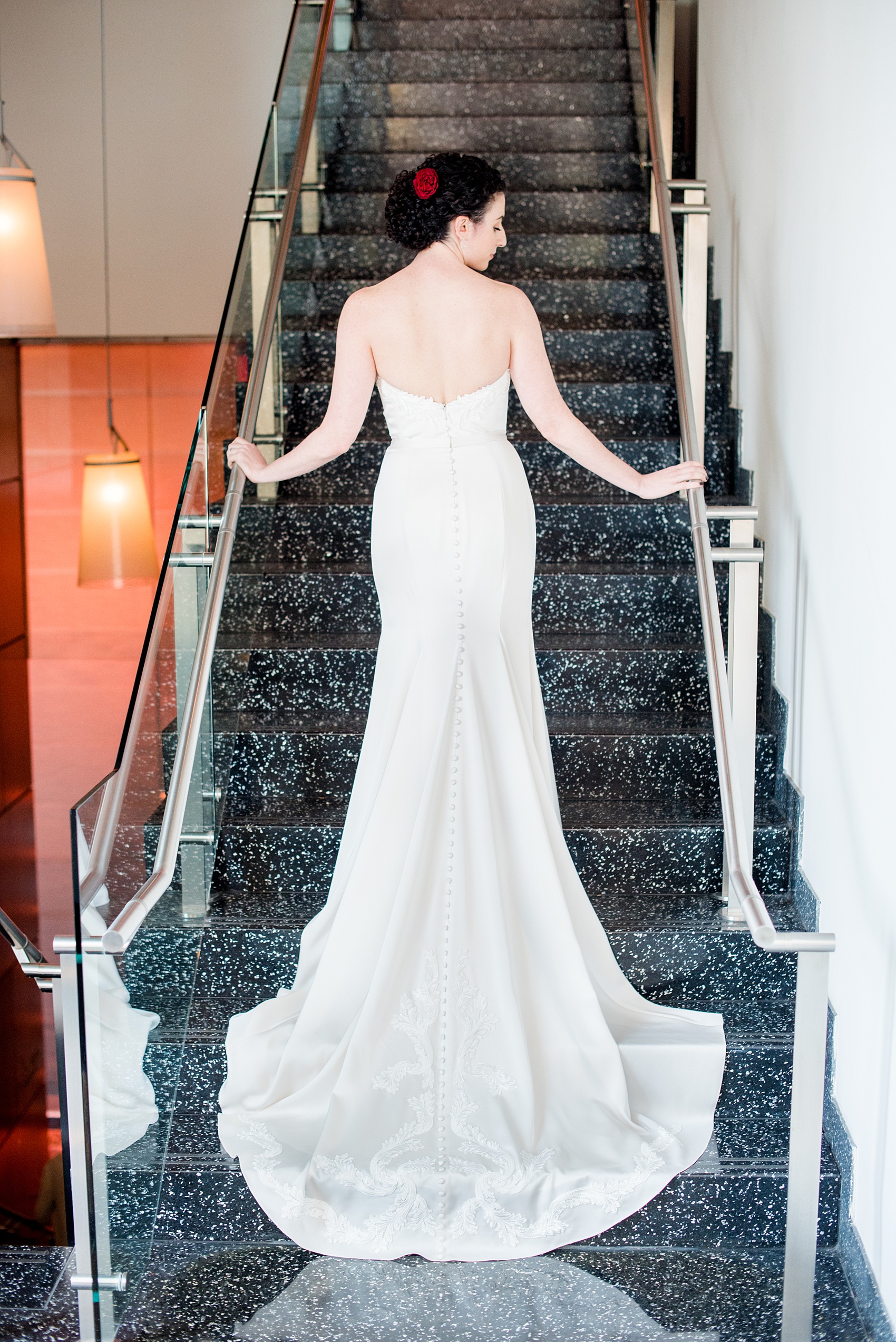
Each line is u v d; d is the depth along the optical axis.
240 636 3.23
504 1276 2.19
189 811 2.54
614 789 3.04
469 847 2.34
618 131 4.94
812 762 2.77
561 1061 2.34
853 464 2.45
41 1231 5.43
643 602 3.37
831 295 2.65
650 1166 2.24
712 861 2.83
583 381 4.04
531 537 2.42
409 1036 2.30
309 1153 2.29
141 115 6.35
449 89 5.09
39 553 6.90
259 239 3.60
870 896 2.29
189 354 6.63
